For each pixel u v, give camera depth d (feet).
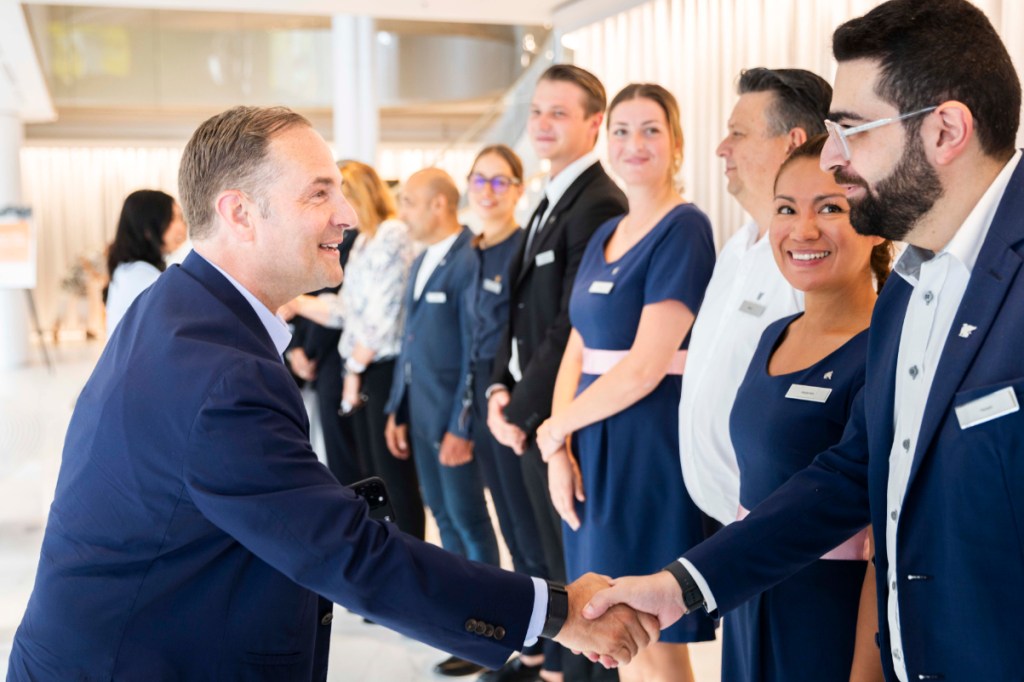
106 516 5.01
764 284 7.32
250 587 5.14
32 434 25.16
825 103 7.75
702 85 18.43
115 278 13.32
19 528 18.15
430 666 12.24
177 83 49.42
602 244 9.42
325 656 5.79
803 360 6.34
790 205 6.32
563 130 10.66
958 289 4.55
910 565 4.50
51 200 59.36
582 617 5.74
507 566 15.69
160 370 4.97
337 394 15.46
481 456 12.53
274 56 49.49
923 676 4.46
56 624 5.05
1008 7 11.66
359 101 34.53
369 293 14.12
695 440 7.53
